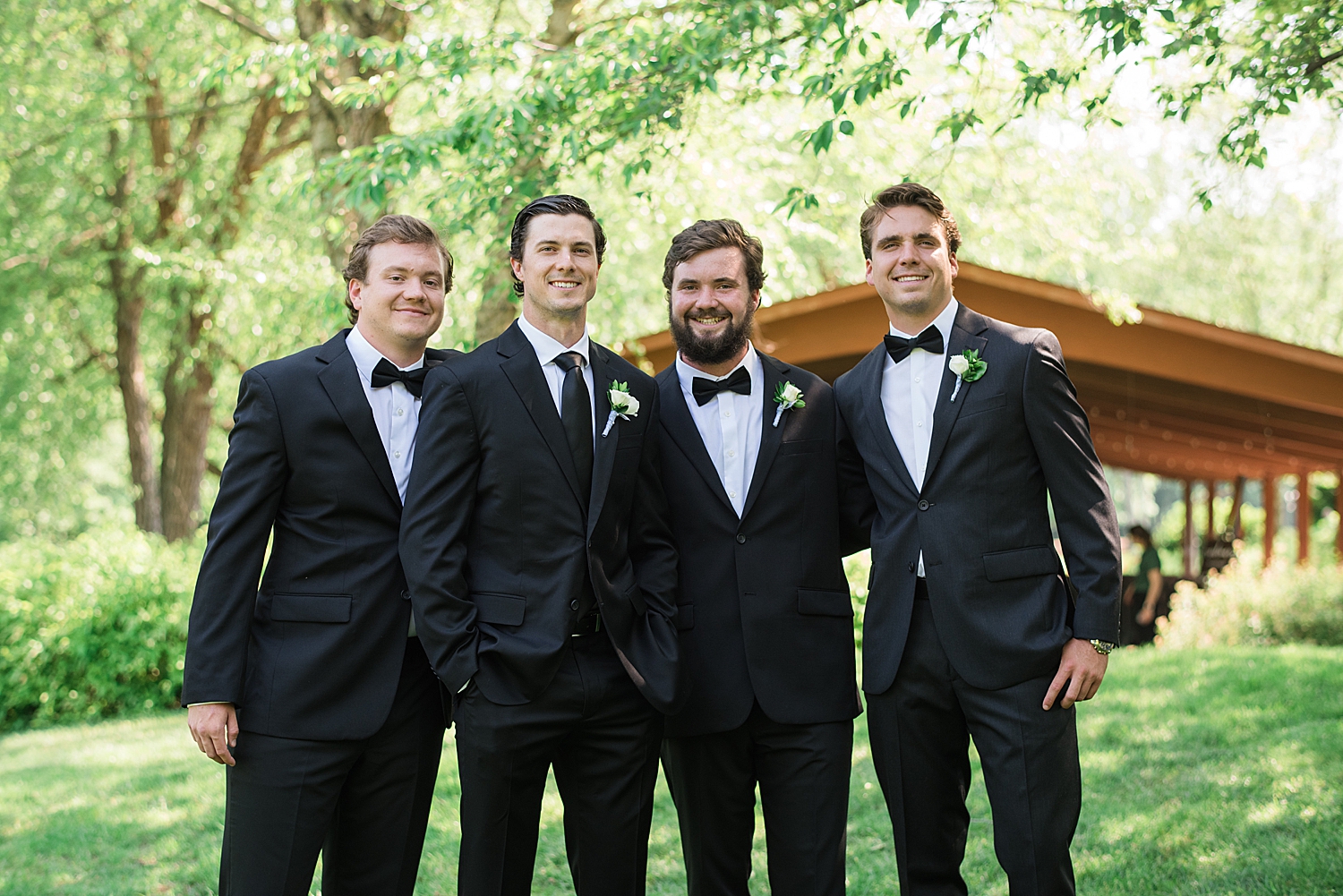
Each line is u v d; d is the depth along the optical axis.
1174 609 10.41
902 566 2.77
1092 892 3.46
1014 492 2.71
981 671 2.64
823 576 2.89
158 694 8.39
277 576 2.64
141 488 13.45
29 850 4.62
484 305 6.41
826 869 2.73
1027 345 2.73
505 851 2.55
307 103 8.75
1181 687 6.10
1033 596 2.67
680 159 6.45
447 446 2.60
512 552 2.62
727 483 2.91
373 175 4.82
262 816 2.51
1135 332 8.15
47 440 14.20
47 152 11.25
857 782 4.72
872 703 2.83
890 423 2.87
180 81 10.61
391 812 2.65
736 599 2.83
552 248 2.69
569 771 2.70
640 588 2.75
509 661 2.51
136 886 4.12
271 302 8.88
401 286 2.69
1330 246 18.91
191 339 12.19
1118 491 34.09
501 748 2.52
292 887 2.51
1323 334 19.52
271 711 2.54
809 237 7.69
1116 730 5.22
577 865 2.71
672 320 2.88
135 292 12.40
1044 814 2.59
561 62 4.73
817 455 2.93
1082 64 4.41
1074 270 7.82
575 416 2.69
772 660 2.78
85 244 12.35
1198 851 3.69
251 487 2.60
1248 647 8.23
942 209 2.85
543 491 2.63
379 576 2.62
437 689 2.74
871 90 4.37
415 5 7.07
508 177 5.00
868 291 7.56
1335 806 3.93
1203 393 10.37
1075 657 2.59
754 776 2.90
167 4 9.30
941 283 2.81
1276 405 10.70
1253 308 19.81
